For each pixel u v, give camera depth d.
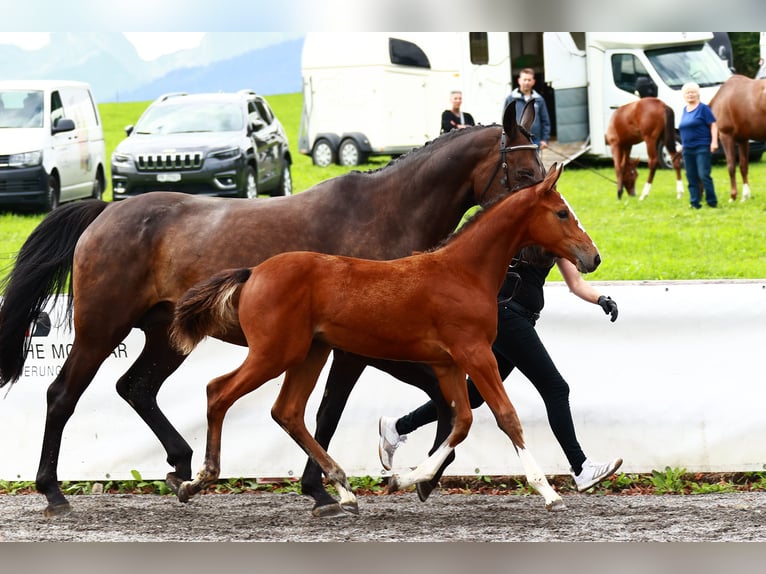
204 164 17.88
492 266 8.04
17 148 18.03
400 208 8.58
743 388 9.70
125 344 9.98
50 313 10.03
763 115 16.67
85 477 9.98
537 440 9.77
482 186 8.66
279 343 7.70
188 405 9.97
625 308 9.73
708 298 9.70
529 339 8.45
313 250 8.51
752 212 16.62
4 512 8.95
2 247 16.02
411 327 7.83
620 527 8.00
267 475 9.91
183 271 8.67
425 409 9.09
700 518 8.25
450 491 9.76
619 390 9.74
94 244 8.88
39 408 10.04
